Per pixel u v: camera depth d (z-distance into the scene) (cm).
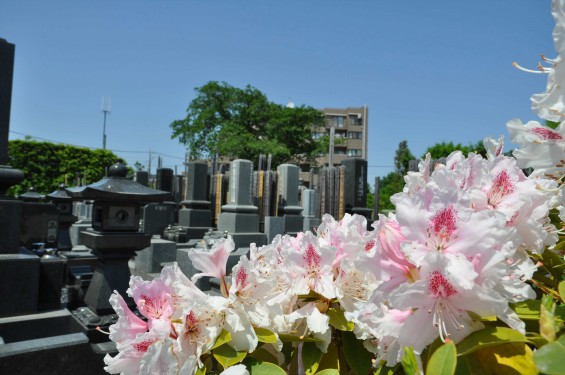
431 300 93
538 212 116
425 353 106
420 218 98
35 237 1066
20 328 530
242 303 136
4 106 605
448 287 91
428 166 140
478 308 91
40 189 3128
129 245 572
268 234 1348
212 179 1975
